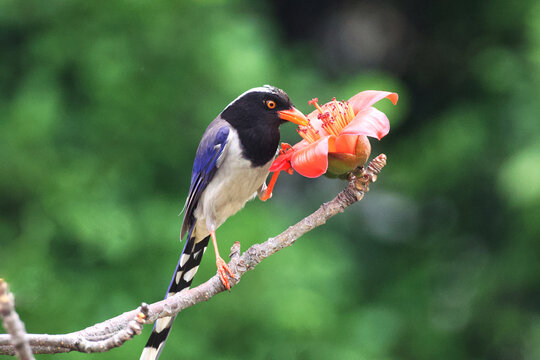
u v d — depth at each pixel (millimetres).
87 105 12992
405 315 15398
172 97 13125
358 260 16281
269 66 13547
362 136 5055
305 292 12781
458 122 15188
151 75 13039
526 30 15039
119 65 12609
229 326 12672
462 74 17109
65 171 12445
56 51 12695
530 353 14930
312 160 4789
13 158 12273
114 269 12680
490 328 15172
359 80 14695
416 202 16672
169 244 12711
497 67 14898
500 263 15031
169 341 12070
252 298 12539
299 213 15711
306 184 16703
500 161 14898
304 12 18656
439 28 17781
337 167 5070
